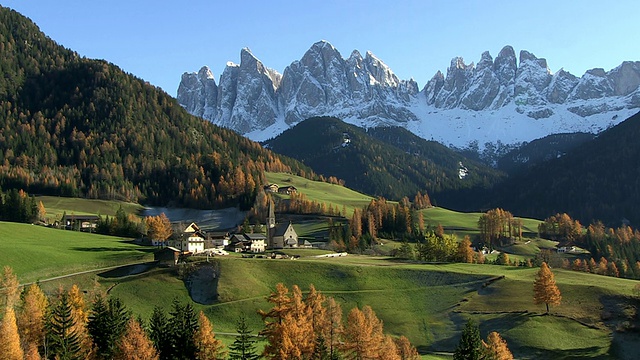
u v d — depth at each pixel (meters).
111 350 92.50
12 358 82.00
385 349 96.38
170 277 154.50
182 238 197.88
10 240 181.12
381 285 156.25
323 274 161.00
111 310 99.81
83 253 175.88
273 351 93.19
